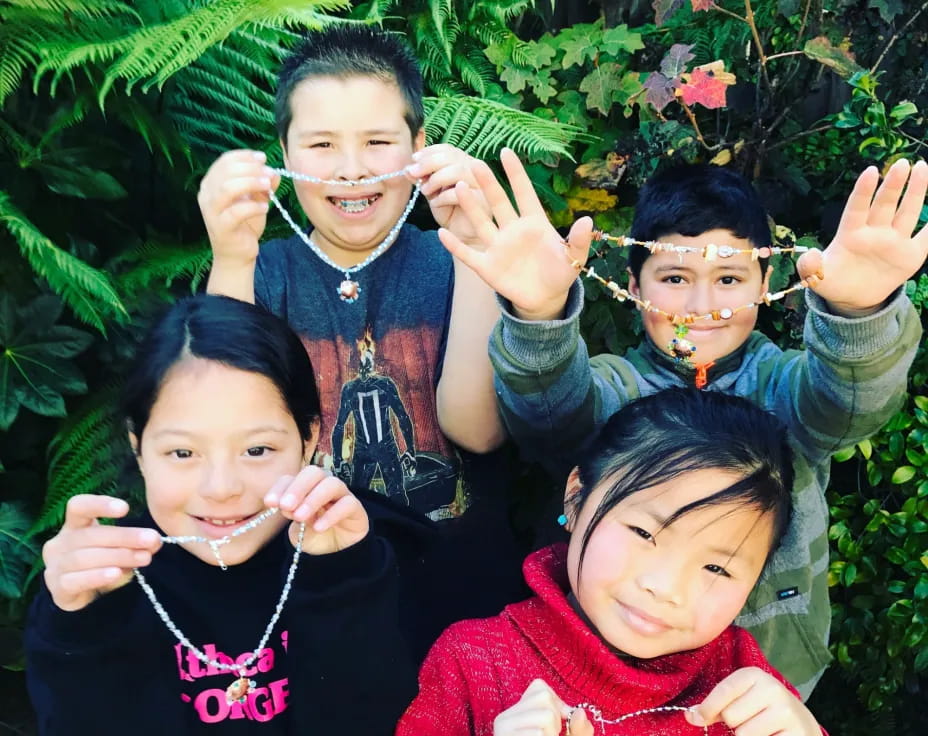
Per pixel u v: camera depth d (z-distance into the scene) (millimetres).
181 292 1884
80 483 1660
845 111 1889
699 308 1427
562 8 2268
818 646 1468
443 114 1874
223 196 1291
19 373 1613
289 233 1935
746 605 1443
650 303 1487
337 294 1514
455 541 1547
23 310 1609
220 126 1958
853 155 2045
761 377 1498
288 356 1131
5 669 1897
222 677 1119
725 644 1229
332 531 1016
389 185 1420
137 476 1317
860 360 1198
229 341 1080
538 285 1200
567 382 1324
